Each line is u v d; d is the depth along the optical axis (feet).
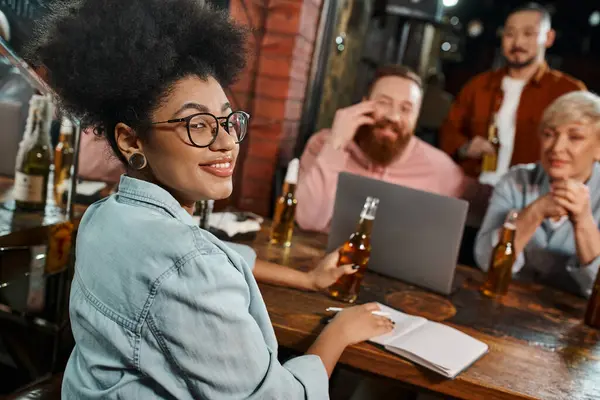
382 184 4.89
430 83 13.88
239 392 2.27
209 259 2.20
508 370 3.41
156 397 2.23
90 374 2.35
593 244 5.08
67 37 2.22
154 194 2.36
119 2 2.21
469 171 9.04
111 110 2.30
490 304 4.67
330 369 3.22
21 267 4.41
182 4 2.34
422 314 4.22
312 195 7.26
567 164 5.73
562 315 4.62
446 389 3.28
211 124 2.32
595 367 3.62
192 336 2.13
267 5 7.83
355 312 3.56
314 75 8.93
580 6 20.40
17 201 4.70
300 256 5.28
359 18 11.10
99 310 2.22
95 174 5.62
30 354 5.42
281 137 8.29
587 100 5.62
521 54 8.61
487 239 5.93
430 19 12.30
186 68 2.29
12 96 4.57
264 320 2.68
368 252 4.33
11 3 4.49
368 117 7.57
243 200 8.48
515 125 8.92
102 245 2.28
